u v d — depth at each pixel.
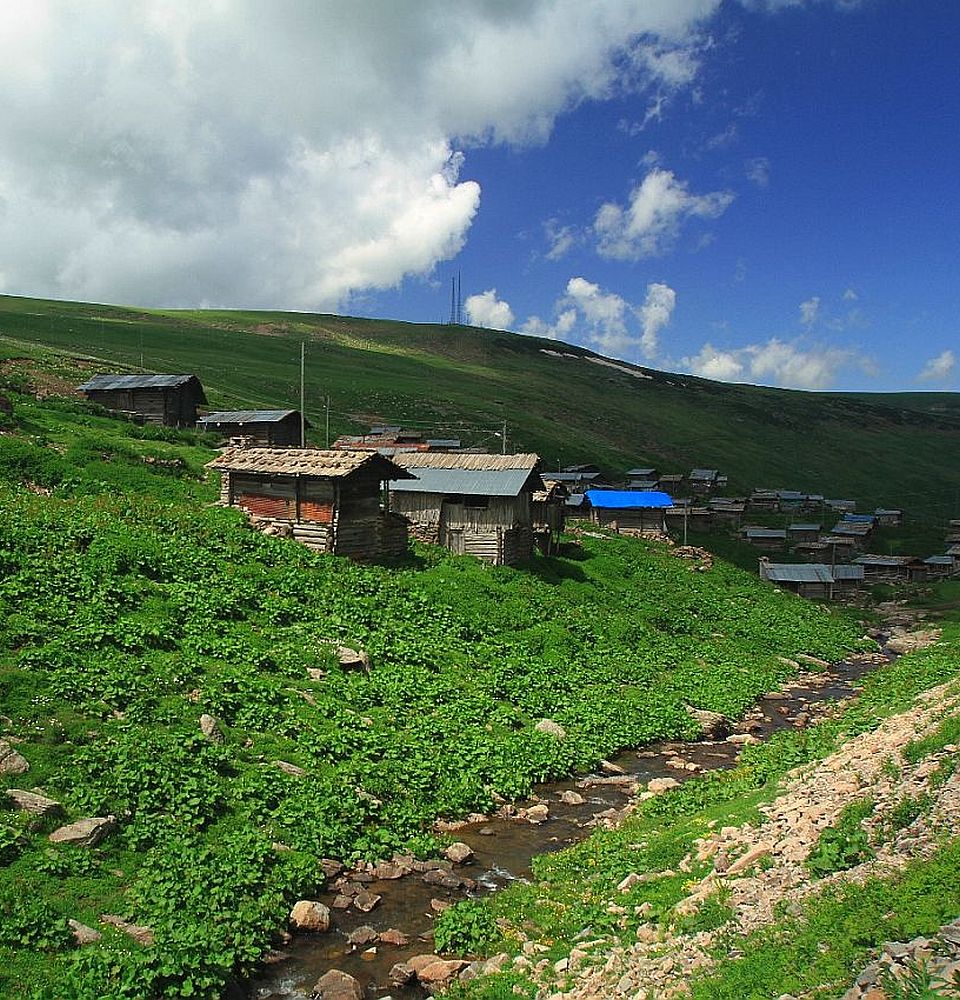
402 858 18.33
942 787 14.88
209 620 28.72
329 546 41.03
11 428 49.34
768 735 32.09
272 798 19.05
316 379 156.50
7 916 12.94
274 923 15.09
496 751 25.16
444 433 134.88
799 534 116.69
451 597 39.94
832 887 12.86
